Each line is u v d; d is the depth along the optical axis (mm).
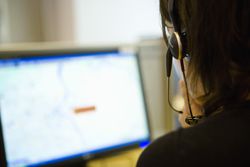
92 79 957
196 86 485
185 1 473
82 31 2715
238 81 445
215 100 462
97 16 2775
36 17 2994
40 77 866
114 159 1071
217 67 444
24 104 836
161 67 1313
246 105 448
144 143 1040
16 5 2879
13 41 2877
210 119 454
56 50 896
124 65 1027
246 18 428
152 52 1291
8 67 817
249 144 412
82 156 915
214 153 415
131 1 2834
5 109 807
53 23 2869
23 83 838
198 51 453
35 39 3004
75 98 921
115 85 1000
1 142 772
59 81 896
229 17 428
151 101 1306
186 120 559
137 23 2809
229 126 432
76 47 940
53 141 873
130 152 1113
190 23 466
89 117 940
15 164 813
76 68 929
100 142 952
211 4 434
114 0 2828
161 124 1335
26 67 844
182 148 437
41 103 863
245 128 424
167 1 528
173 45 514
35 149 843
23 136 828
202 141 431
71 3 2662
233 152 410
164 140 465
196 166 417
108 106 979
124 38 2869
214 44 440
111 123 978
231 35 430
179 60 526
